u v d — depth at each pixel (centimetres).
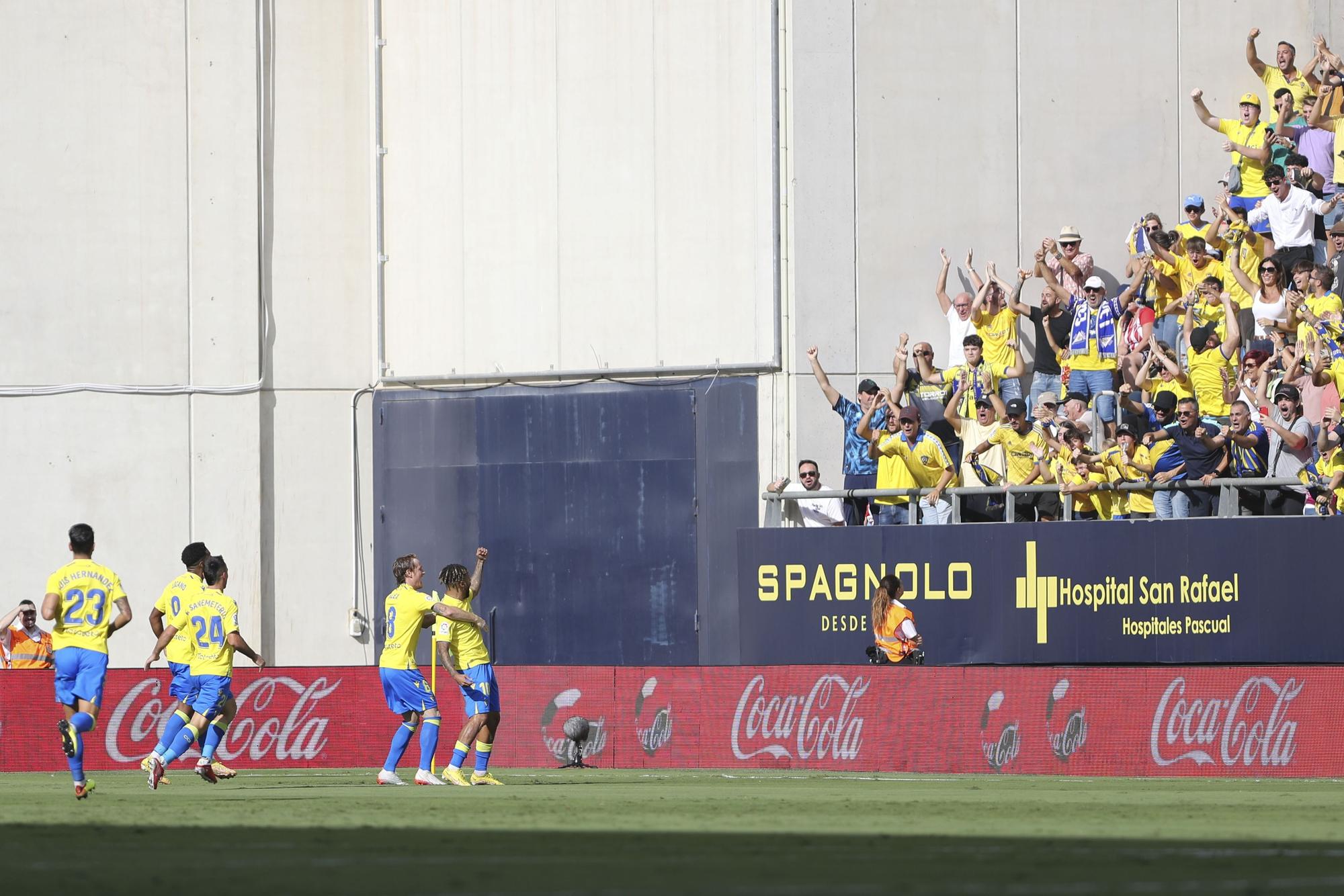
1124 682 6088
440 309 9519
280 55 9688
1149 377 7388
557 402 9162
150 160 9519
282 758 6956
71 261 9431
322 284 9669
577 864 2619
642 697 6731
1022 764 6194
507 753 6856
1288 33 8725
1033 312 8088
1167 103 8719
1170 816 3741
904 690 6372
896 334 8600
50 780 6141
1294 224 7369
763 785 5366
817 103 8625
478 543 9312
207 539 9375
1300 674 5919
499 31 9400
